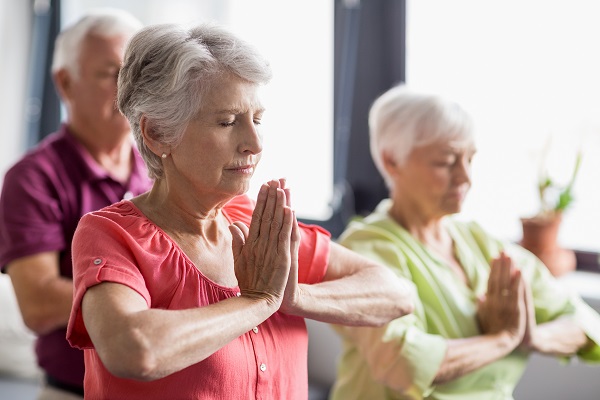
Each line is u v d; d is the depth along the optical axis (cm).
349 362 194
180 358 106
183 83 117
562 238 307
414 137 194
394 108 199
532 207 303
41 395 195
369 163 349
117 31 198
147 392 119
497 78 306
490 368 191
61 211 195
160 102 119
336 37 345
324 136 355
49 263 189
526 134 301
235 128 122
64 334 189
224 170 122
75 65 198
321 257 145
